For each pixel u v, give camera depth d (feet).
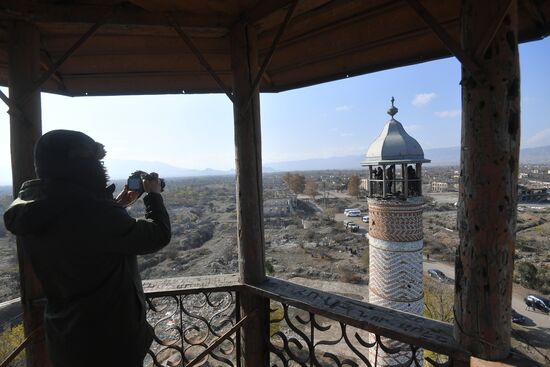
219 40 11.15
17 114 8.75
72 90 13.57
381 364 27.99
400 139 36.24
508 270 5.99
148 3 8.74
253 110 9.80
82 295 5.27
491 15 5.80
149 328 6.48
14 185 8.89
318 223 220.02
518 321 77.41
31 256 5.41
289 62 12.62
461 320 6.31
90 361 5.32
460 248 6.34
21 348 8.74
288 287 9.49
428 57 10.98
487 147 5.90
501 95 5.86
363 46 11.14
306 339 8.67
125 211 5.48
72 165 5.21
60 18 8.96
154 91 13.93
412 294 35.76
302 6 9.06
